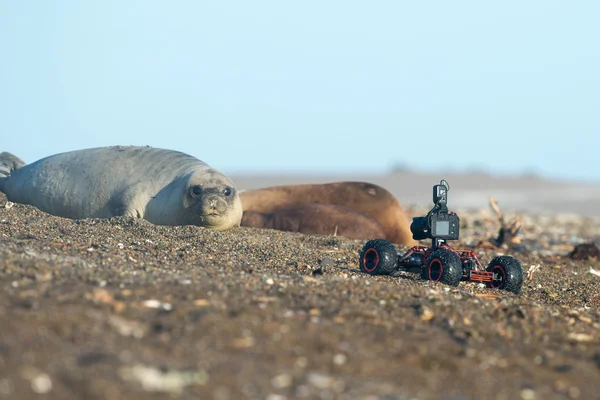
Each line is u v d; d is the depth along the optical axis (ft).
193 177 163.53
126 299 79.41
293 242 154.20
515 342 80.94
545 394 65.62
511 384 67.10
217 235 143.84
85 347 63.41
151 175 171.12
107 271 93.61
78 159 179.83
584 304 122.11
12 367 57.67
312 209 184.44
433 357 71.26
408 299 93.81
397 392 62.18
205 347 67.31
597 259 195.52
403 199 556.92
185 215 161.38
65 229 135.85
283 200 201.46
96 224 143.43
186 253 123.75
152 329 70.79
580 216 432.25
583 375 72.02
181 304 79.30
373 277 115.75
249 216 184.24
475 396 63.46
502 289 120.88
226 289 88.74
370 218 187.01
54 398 53.98
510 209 488.44
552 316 96.43
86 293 78.54
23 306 72.08
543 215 413.39
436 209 120.06
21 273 86.28
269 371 63.26
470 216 322.75
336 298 89.92
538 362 75.20
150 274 95.04
